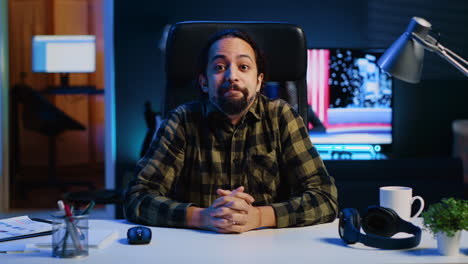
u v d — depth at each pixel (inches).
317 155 69.7
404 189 60.3
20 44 265.9
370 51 178.5
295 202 62.0
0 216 194.9
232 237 55.1
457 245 47.8
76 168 279.6
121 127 190.9
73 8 270.4
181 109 71.4
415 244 50.4
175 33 78.1
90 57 253.0
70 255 47.0
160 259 46.4
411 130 196.7
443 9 193.3
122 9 190.2
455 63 66.5
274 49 78.9
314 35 195.2
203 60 68.5
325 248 50.2
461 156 192.5
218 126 69.2
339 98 178.7
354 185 141.9
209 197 69.5
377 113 179.0
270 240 53.6
